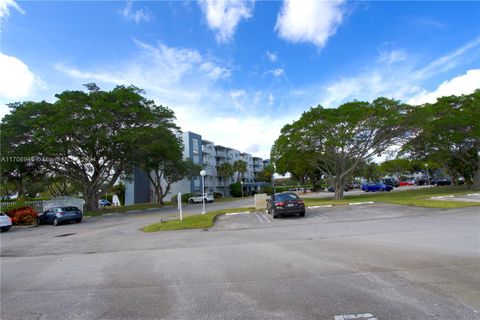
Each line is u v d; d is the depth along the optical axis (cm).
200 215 1950
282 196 1738
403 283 505
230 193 7944
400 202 2002
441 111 3077
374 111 2584
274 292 497
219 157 7962
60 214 2195
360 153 2934
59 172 3206
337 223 1359
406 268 591
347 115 2609
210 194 5028
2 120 2694
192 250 928
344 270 601
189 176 5188
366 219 1438
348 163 3272
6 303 517
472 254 674
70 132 2684
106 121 2742
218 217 1950
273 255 777
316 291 490
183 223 1605
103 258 891
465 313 384
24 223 2342
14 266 856
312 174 6391
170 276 637
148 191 6506
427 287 480
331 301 444
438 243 805
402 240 875
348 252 758
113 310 460
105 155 3091
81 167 3309
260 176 9412
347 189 6719
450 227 1055
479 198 2105
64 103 2697
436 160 3741
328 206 2144
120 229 1716
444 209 1617
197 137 6875
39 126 2639
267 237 1091
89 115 2762
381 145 2878
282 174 3425
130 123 3031
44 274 729
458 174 4491
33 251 1122
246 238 1098
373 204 2083
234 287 536
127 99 2961
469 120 2869
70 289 584
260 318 401
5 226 1928
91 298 523
